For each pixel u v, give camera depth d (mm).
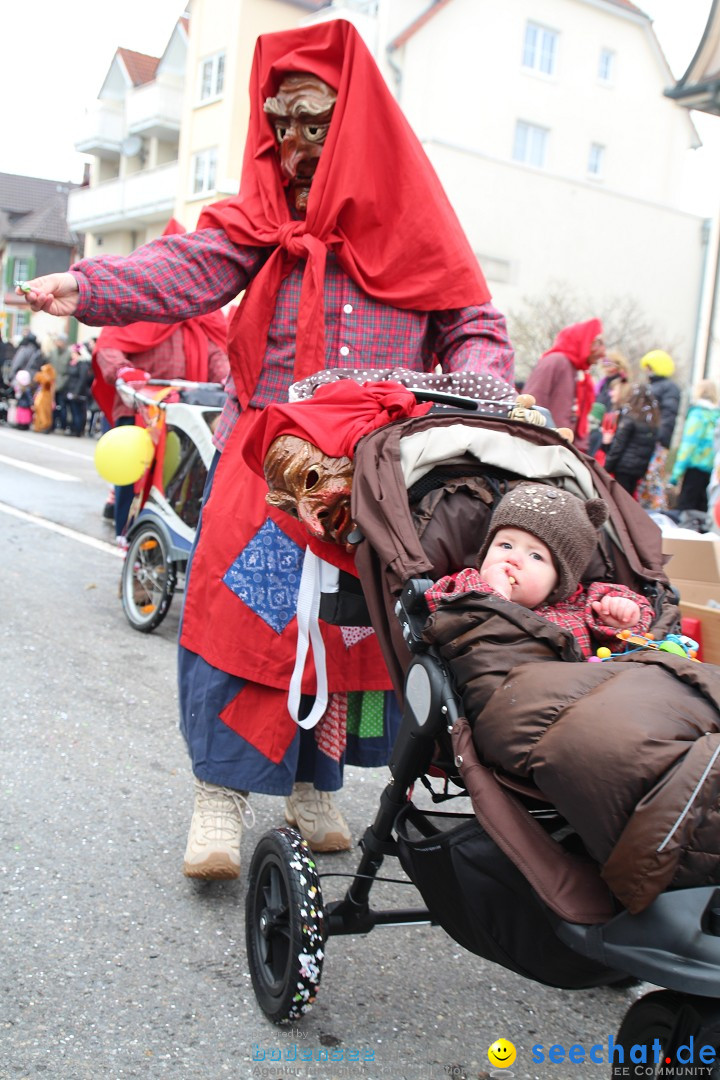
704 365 14461
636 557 2480
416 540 2232
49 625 5969
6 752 4074
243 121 28469
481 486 2480
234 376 3115
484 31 24562
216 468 3158
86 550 8117
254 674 2955
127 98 36000
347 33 2945
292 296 3057
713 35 9117
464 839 1939
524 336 21812
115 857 3320
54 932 2863
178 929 2934
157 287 2941
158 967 2744
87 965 2723
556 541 2197
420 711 2092
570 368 7812
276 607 2953
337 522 2482
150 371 6914
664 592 2414
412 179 3004
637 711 1707
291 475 2492
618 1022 2689
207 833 3061
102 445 6035
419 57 23656
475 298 3086
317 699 2807
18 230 48156
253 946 2637
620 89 27422
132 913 2996
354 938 3006
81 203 36719
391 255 3006
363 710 3209
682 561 3979
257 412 3098
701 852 1639
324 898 3148
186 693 3098
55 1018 2490
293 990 2406
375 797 4016
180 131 33094
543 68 26109
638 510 2574
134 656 5551
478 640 1999
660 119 28297
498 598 2031
